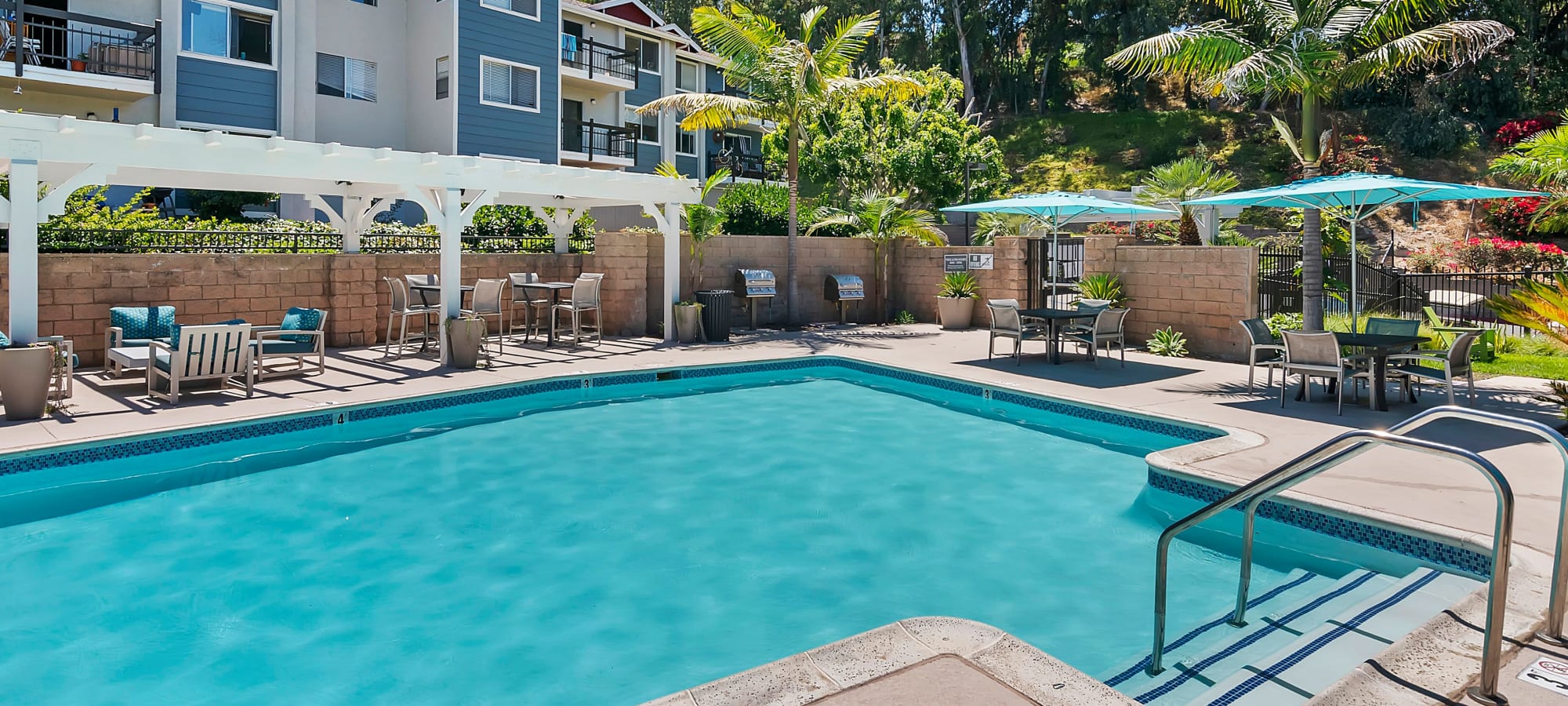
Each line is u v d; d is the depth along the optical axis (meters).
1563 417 8.64
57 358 9.10
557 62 26.72
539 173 13.37
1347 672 3.68
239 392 10.13
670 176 16.31
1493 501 5.80
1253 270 13.08
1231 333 13.38
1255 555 5.82
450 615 4.91
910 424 10.23
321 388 10.48
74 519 6.54
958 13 56.12
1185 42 11.71
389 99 24.58
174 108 19.94
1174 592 5.15
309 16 22.34
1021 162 51.94
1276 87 12.12
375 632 4.68
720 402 11.48
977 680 3.18
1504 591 3.10
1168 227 25.62
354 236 15.33
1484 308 18.12
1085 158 50.44
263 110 21.47
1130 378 11.65
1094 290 15.17
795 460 8.50
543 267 17.28
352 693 4.02
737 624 4.80
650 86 32.84
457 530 6.41
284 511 6.80
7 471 7.16
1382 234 37.34
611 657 4.41
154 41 19.52
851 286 19.58
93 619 4.81
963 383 11.66
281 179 13.78
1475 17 41.84
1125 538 6.23
